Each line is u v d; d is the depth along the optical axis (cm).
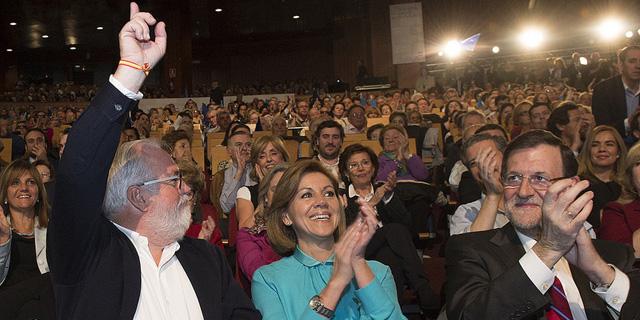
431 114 1292
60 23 2975
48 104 2773
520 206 257
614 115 617
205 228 382
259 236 371
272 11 3162
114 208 230
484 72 2077
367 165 484
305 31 3788
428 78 2189
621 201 401
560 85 1631
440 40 2577
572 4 2266
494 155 314
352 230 252
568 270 272
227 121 1274
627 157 393
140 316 220
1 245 300
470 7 2559
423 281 418
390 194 480
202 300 233
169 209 232
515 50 2388
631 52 604
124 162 231
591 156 480
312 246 287
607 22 2072
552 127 612
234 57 3941
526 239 266
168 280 231
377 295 253
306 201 285
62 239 209
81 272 217
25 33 3212
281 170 368
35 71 3844
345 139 885
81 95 3006
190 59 2858
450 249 277
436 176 767
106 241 224
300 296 274
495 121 1058
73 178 201
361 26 3300
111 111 204
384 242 423
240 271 375
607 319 261
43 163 562
